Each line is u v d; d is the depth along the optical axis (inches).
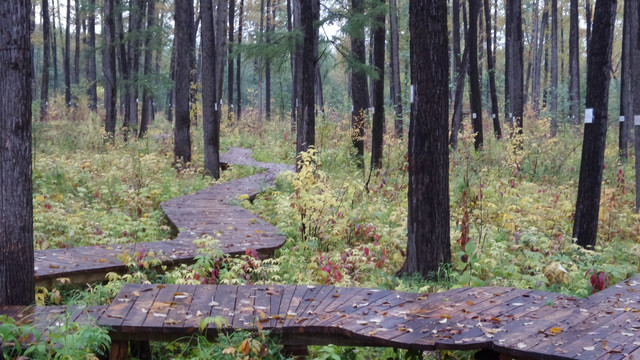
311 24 535.5
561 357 170.6
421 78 291.6
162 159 711.1
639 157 433.1
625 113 737.0
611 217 418.3
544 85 1691.7
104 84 1115.3
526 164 673.0
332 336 200.5
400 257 333.7
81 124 985.5
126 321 202.5
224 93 2645.2
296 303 224.5
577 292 264.7
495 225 400.5
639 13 411.2
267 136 1103.0
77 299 257.8
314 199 382.9
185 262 304.7
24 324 200.4
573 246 329.1
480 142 758.5
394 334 191.2
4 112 218.5
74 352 176.6
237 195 522.9
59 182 539.2
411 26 294.0
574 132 1065.5
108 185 538.0
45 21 1179.3
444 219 298.0
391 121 1013.2
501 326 197.2
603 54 331.6
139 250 309.7
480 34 1322.6
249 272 307.6
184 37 704.4
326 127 809.5
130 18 1105.4
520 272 313.1
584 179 345.4
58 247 357.1
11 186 221.0
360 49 741.3
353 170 653.9
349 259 314.0
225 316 210.7
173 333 200.5
